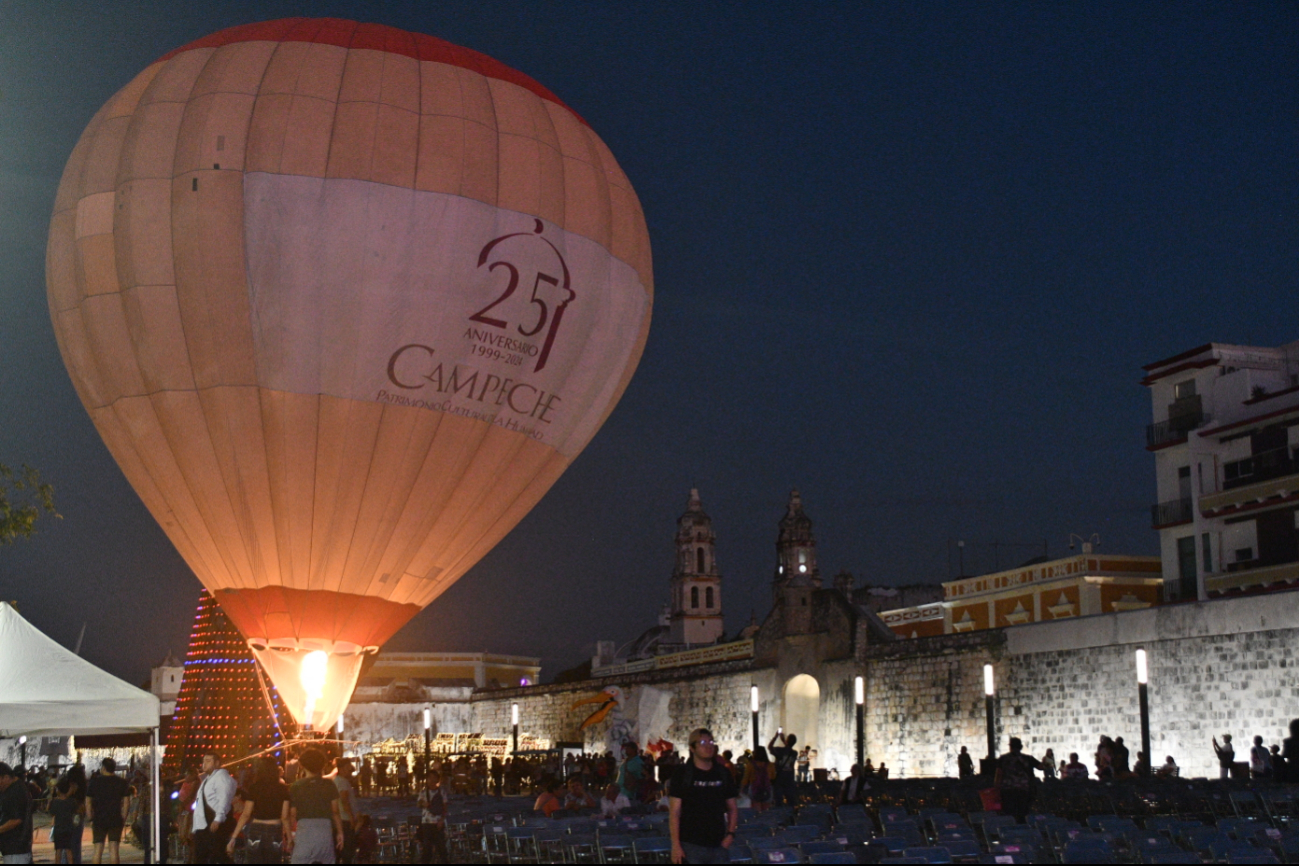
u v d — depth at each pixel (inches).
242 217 924.6
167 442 958.4
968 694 1690.5
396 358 944.3
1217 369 2032.5
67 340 987.9
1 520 914.7
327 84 960.3
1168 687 1403.8
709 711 2234.3
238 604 993.5
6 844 709.9
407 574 1010.1
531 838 721.6
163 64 1002.1
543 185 1003.9
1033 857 598.5
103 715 786.8
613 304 1058.1
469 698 3159.5
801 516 3277.6
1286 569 1800.0
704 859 519.2
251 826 620.1
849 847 608.7
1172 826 677.9
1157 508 2064.5
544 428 1033.5
